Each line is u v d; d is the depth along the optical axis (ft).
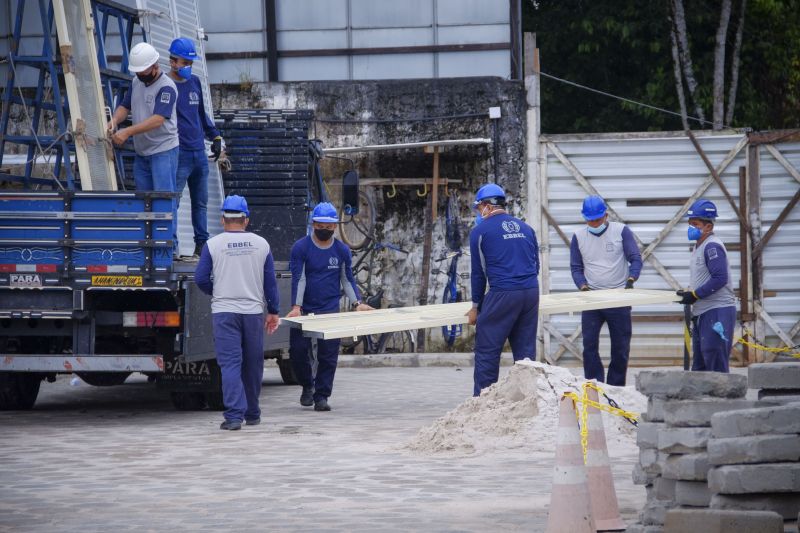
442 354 110.01
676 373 31.83
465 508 37.06
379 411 68.74
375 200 115.44
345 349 114.21
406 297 114.93
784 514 28.22
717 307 61.57
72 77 68.80
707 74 155.22
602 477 33.09
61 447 53.31
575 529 29.94
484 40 122.21
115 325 63.98
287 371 88.84
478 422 52.06
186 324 62.49
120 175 74.69
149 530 34.12
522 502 38.09
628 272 67.21
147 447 52.95
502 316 57.77
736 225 110.42
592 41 157.17
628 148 111.75
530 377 53.26
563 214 112.98
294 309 68.03
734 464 28.37
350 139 115.44
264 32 123.44
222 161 82.28
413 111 115.03
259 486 41.81
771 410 28.53
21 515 36.76
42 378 72.74
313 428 59.67
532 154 113.09
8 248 62.90
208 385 67.97
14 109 108.58
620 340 64.49
